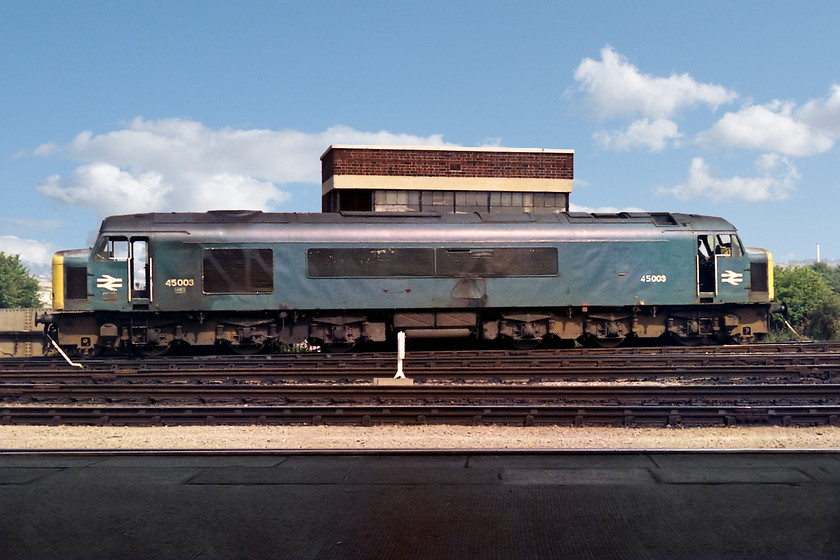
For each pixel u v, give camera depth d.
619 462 7.90
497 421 10.91
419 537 5.62
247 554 5.30
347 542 5.53
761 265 21.53
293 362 17.27
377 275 19.84
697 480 7.14
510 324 20.78
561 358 17.02
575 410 10.97
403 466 7.84
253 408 11.26
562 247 20.48
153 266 19.23
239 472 7.64
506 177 26.30
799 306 29.70
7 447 9.63
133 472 7.66
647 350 19.30
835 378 14.83
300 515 6.18
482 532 5.73
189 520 6.07
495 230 20.39
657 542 5.46
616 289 20.64
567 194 26.84
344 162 25.48
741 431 10.38
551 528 5.80
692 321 21.42
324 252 19.70
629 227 20.91
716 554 5.20
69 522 6.04
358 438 9.99
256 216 19.92
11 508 6.44
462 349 21.98
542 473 7.48
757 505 6.33
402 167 25.78
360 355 18.58
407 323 20.22
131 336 19.61
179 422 11.16
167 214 19.72
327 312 20.11
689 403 11.99
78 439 10.16
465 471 7.61
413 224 20.23
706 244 21.62
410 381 14.25
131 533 5.76
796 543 5.39
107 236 19.27
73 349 19.83
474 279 20.14
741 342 22.06
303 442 9.76
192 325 19.81
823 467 7.62
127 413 11.23
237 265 19.45
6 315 25.86
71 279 19.22
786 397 12.12
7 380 15.14
